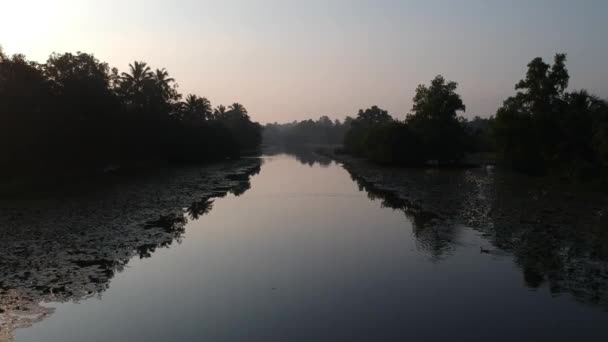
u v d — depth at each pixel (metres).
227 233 20.25
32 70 36.88
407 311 11.32
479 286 12.92
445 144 62.53
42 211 24.16
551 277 13.35
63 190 33.47
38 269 14.22
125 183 39.09
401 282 13.44
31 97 35.16
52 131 36.41
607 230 18.47
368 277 13.96
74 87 40.75
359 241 18.62
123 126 48.72
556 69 43.09
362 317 11.02
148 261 15.72
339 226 21.80
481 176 44.09
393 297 12.27
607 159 31.88
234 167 61.66
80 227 20.14
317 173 54.06
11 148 34.34
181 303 11.96
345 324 10.64
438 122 63.25
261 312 11.38
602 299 11.69
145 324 10.69
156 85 64.06
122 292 12.68
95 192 32.50
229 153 81.75
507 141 44.03
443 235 18.89
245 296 12.46
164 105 64.75
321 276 14.12
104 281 13.38
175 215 23.97
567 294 12.11
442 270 14.44
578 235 17.72
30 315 11.05
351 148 99.81
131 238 18.33
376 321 10.77
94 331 10.30
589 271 13.66
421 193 32.06
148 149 58.91
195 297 12.38
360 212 25.89
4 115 33.44
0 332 10.17
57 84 40.53
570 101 42.22
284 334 10.17
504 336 9.89
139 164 58.31
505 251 16.16
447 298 12.10
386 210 26.50
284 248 17.59
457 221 21.55
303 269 14.86
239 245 18.08
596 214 21.97
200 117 86.00
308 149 149.75
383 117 120.38
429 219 22.73
